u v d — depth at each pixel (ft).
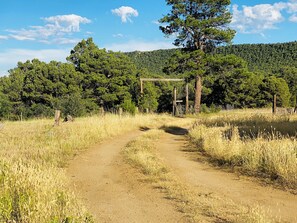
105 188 27.53
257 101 211.82
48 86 157.17
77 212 18.26
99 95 174.19
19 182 21.29
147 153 42.06
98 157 41.24
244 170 32.35
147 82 171.12
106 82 170.91
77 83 168.25
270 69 331.16
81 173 32.89
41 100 160.15
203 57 139.13
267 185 27.58
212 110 152.56
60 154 39.65
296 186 26.55
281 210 21.47
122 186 28.04
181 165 36.19
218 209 21.31
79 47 186.60
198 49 141.38
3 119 122.93
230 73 147.54
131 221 19.89
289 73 250.57
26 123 79.41
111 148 48.44
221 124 70.08
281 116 73.20
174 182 28.60
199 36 141.69
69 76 164.14
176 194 25.03
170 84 222.89
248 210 20.29
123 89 171.63
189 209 21.48
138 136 62.85
